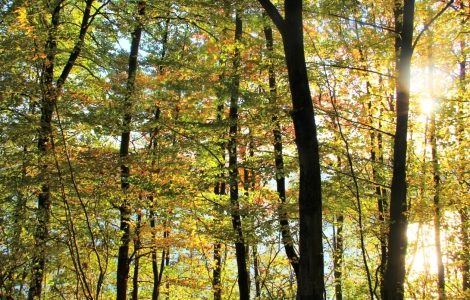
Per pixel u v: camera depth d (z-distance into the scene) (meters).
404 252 7.02
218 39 12.07
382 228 9.33
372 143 10.81
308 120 5.37
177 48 12.65
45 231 8.14
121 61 11.85
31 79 8.48
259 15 10.40
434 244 10.23
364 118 9.62
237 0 9.42
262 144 10.16
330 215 11.24
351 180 9.80
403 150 7.19
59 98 8.35
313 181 5.20
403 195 7.12
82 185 8.58
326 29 9.59
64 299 7.48
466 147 9.20
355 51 8.63
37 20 8.71
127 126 9.78
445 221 9.62
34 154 8.42
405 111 7.20
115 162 9.05
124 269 9.95
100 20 12.73
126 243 9.99
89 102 9.20
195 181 9.55
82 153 8.79
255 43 10.14
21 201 7.97
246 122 9.56
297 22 5.59
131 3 11.56
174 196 9.39
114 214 9.83
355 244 14.85
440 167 9.38
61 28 9.62
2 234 7.60
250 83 10.95
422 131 10.07
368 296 13.94
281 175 8.93
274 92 9.53
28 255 7.55
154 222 11.68
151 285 16.03
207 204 10.33
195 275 13.82
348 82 9.40
